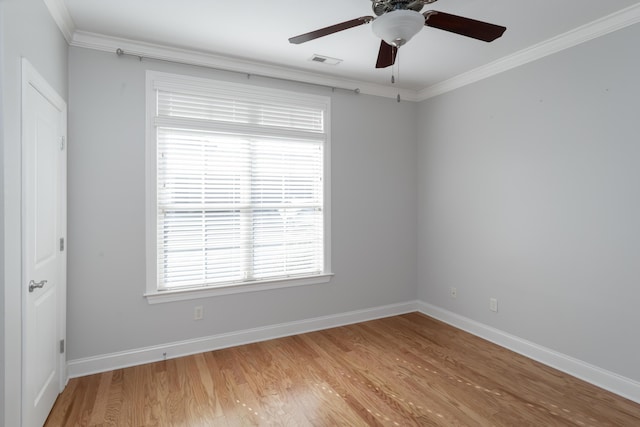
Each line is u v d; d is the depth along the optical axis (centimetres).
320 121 350
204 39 268
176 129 288
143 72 276
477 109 334
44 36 198
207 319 303
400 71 336
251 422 205
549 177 274
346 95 363
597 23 239
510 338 305
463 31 188
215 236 306
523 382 249
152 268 281
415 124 404
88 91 259
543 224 279
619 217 232
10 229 152
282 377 257
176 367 272
